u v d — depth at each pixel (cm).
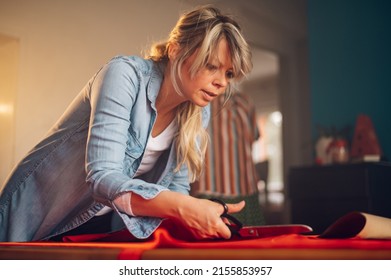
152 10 178
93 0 188
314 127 333
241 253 54
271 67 618
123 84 93
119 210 84
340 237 79
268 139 738
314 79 336
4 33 182
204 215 80
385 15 303
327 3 333
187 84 95
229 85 114
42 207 110
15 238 110
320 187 254
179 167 112
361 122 282
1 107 186
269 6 346
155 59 105
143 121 102
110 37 184
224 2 169
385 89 300
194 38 92
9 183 111
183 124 110
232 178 227
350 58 318
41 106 187
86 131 107
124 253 61
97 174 85
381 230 76
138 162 107
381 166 249
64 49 188
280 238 74
